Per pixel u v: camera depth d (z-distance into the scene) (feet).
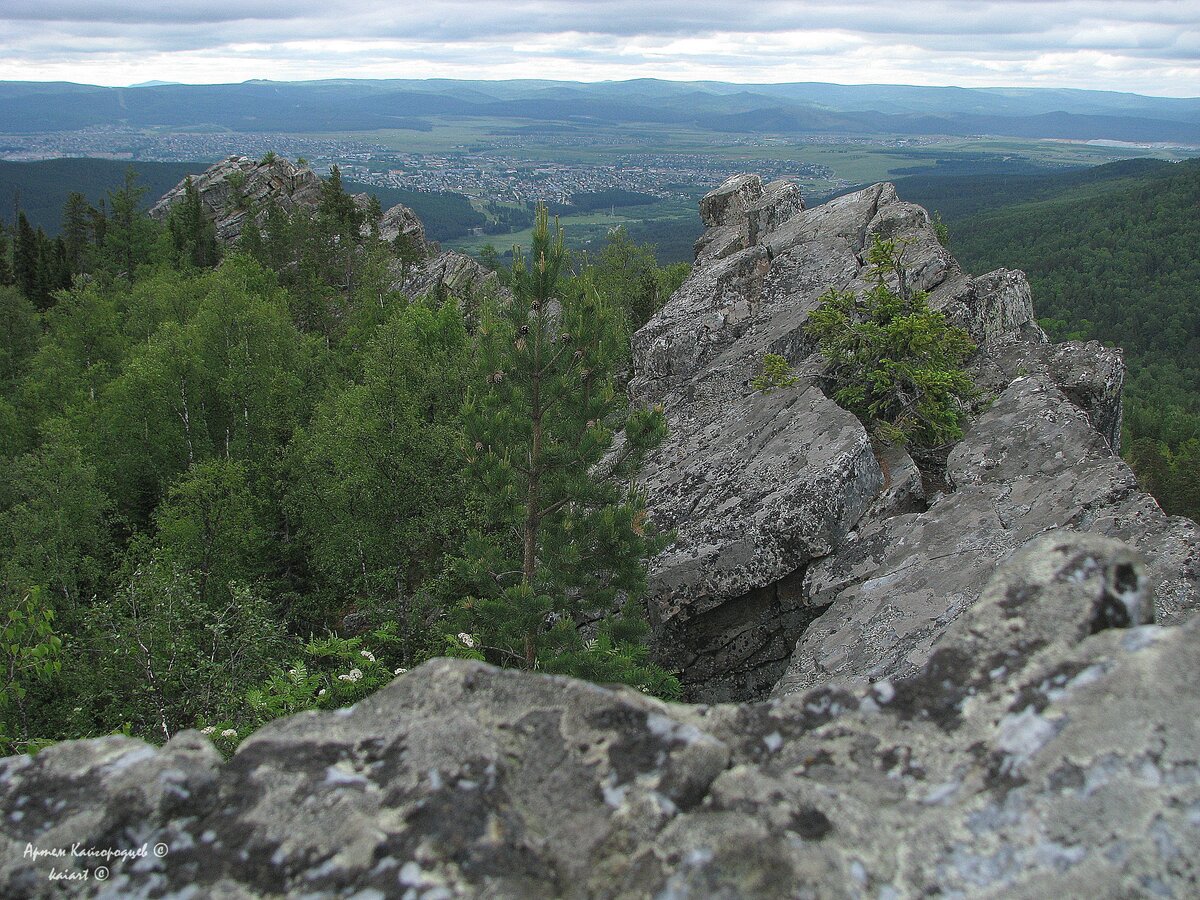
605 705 11.66
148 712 50.11
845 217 76.18
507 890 9.46
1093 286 622.54
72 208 352.49
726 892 9.32
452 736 11.18
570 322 44.86
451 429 85.05
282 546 107.96
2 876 9.96
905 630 32.40
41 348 190.29
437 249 312.91
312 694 40.50
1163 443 311.47
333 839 10.03
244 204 324.60
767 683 44.37
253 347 140.56
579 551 44.60
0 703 35.37
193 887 9.77
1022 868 9.22
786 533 42.65
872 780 10.62
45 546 93.86
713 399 62.28
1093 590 12.03
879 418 50.67
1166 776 9.53
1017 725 10.72
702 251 97.35
